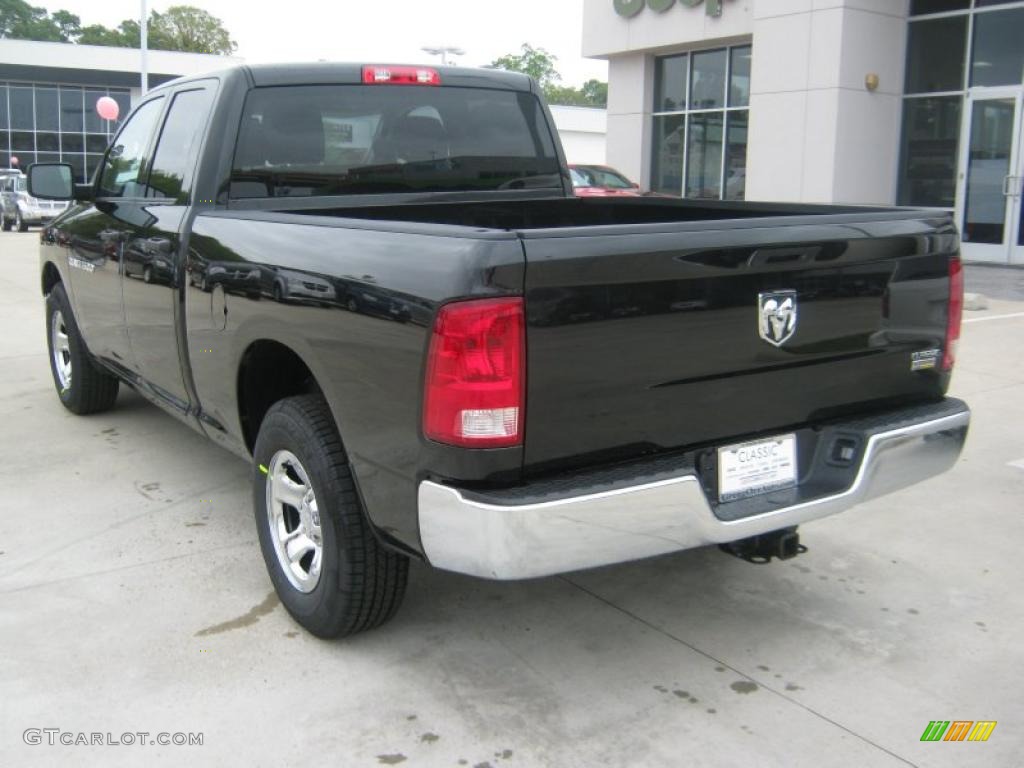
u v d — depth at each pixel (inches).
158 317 167.9
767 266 114.0
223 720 115.9
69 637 134.3
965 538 171.3
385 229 112.3
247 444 150.8
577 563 104.7
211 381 152.5
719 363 113.0
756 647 134.4
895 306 128.6
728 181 722.2
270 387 147.8
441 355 100.5
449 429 101.3
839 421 128.4
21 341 343.6
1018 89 554.3
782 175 611.2
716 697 122.0
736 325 113.2
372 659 130.0
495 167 185.6
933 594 150.5
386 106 172.2
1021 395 264.8
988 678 127.0
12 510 180.4
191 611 142.3
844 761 109.5
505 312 98.3
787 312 117.1
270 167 161.9
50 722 115.0
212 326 147.6
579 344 102.8
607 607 145.8
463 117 181.2
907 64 603.8
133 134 196.5
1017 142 558.6
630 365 106.6
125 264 179.3
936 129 596.1
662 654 132.4
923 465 131.5
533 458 103.3
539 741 112.7
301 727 114.8
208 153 157.9
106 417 242.5
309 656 130.4
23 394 266.1
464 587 151.3
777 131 610.2
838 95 576.1
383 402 109.8
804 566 160.2
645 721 116.8
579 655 132.0
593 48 781.3
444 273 100.7
